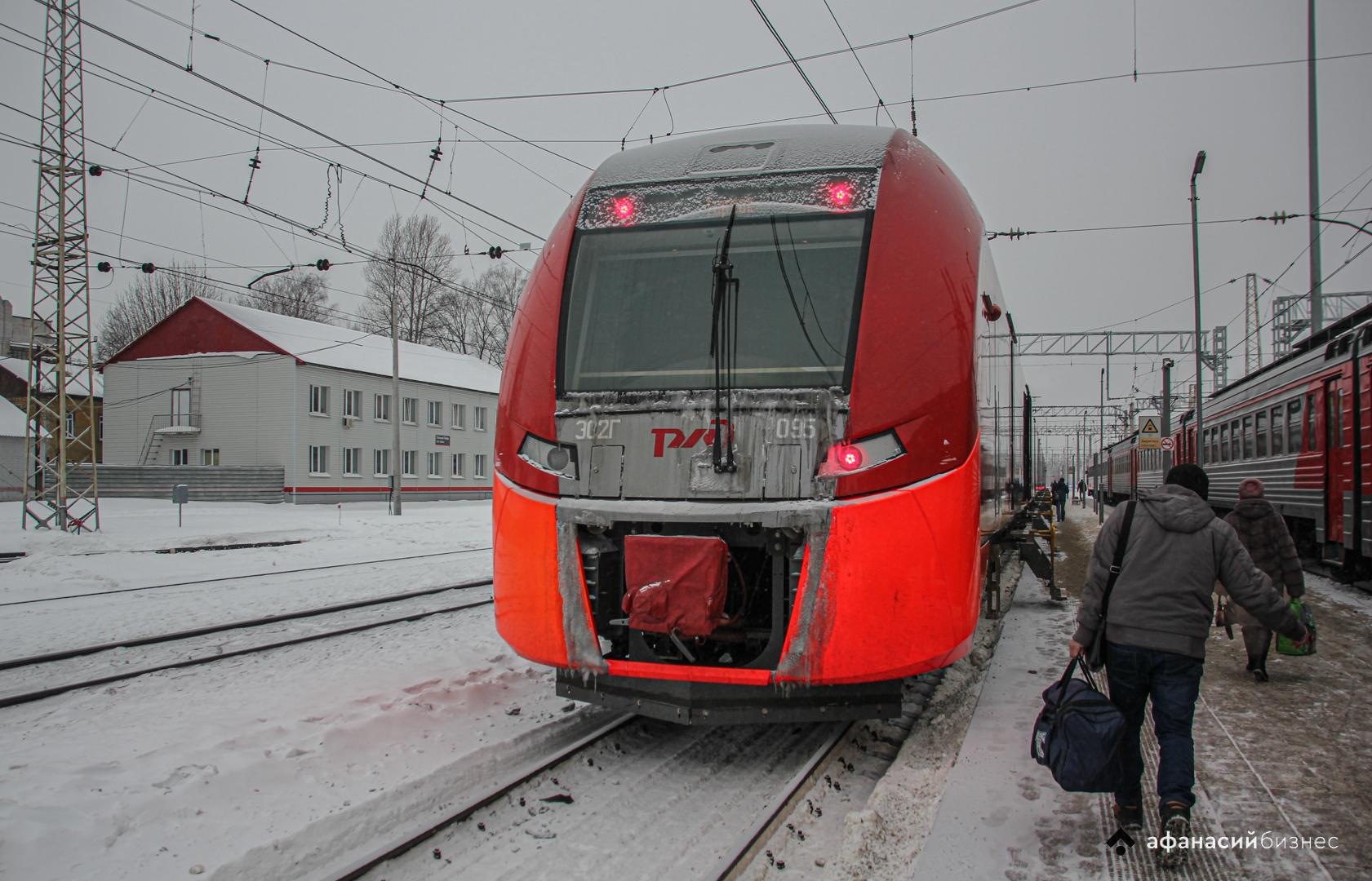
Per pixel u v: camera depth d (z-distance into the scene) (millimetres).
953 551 4570
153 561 15758
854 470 4500
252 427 37406
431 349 50188
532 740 5266
